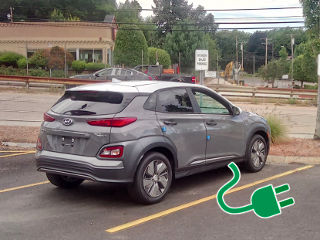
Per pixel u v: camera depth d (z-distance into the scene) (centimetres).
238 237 504
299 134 1424
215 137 732
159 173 634
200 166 712
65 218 570
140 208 614
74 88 660
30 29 3903
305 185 749
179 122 669
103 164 583
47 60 3500
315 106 2714
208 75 2242
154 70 2925
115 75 2595
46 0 6153
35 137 1170
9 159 948
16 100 2062
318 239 499
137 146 597
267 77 7062
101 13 6444
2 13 6047
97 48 3869
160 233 516
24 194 684
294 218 574
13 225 541
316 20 1186
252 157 831
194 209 611
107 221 559
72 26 3872
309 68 6341
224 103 774
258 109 2252
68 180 715
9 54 3616
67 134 609
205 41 6159
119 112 602
